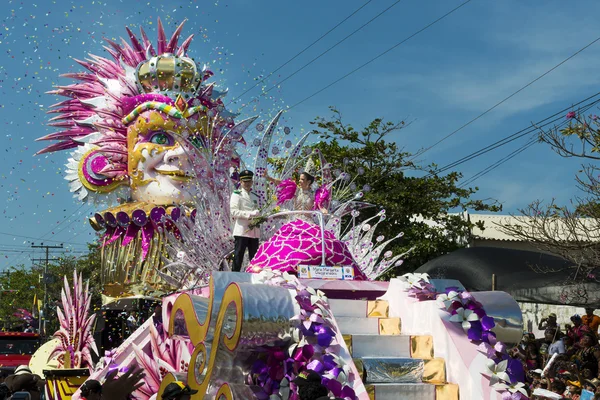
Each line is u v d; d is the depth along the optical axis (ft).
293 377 22.12
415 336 25.86
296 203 33.47
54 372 38.70
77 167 59.77
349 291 29.99
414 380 24.61
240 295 22.35
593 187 48.32
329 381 21.43
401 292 27.89
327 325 23.24
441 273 50.78
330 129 81.51
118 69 61.21
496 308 25.71
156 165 57.62
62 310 54.95
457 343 24.59
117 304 55.11
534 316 66.28
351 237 40.78
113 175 59.21
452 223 84.38
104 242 57.52
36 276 176.86
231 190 38.50
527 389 25.07
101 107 59.82
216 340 23.13
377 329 27.32
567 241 47.73
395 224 80.59
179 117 56.18
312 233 31.19
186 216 38.93
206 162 39.17
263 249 31.30
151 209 55.93
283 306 22.71
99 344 53.11
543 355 43.78
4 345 69.41
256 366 22.56
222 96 60.23
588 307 44.98
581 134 48.01
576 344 41.34
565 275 45.78
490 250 51.34
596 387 32.09
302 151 39.01
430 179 82.28
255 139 37.88
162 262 53.93
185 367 30.40
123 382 26.94
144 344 34.42
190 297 26.35
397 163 80.79
